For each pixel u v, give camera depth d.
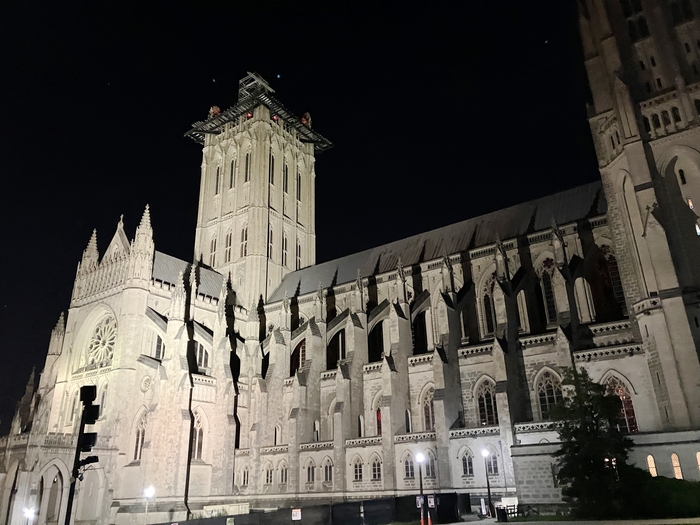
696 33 63.09
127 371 81.00
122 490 75.00
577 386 47.06
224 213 118.50
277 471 78.31
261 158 115.25
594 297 69.25
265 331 101.19
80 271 97.69
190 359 86.50
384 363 70.12
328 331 86.88
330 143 134.75
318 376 82.25
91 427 80.12
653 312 53.00
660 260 53.53
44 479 69.56
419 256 90.31
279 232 114.31
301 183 127.38
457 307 72.69
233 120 124.88
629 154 59.22
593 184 80.06
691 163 57.69
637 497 39.91
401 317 75.12
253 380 86.50
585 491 41.81
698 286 54.00
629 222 60.28
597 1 70.19
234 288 108.69
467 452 60.44
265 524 43.78
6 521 69.44
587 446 43.47
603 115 66.81
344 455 71.06
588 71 70.00
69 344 93.12
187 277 99.25
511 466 56.19
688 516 37.91
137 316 84.75
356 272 97.62
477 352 67.69
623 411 54.41
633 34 67.62
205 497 77.62
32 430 68.31
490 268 79.00
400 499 48.06
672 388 50.22
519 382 63.09
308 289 102.25
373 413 74.94
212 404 83.06
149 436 75.31
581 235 72.06
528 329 71.62
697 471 43.84
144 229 90.56
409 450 65.44
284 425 83.31
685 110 58.59
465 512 53.66
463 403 67.06
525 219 82.38
